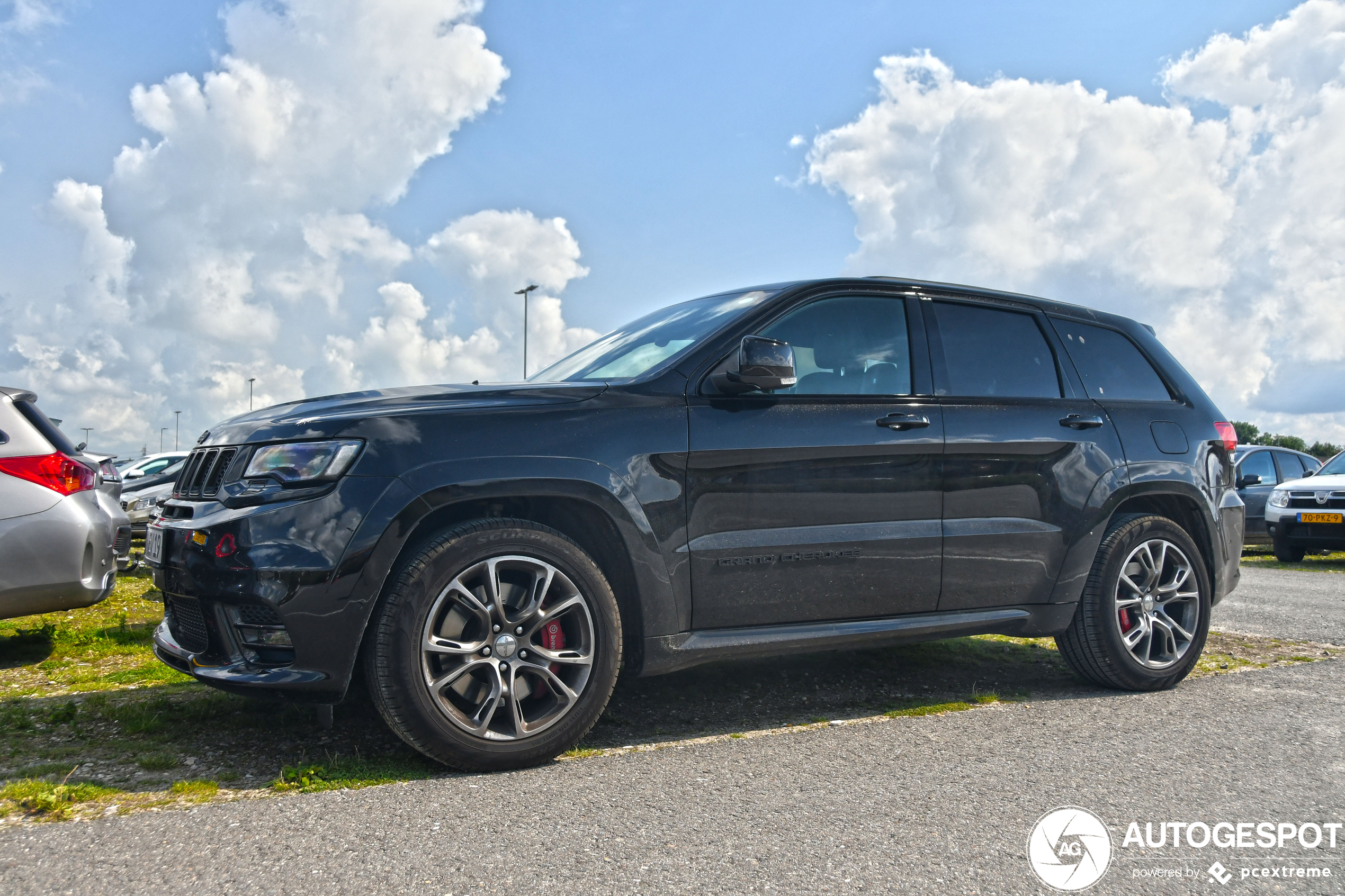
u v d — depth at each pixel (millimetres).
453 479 2818
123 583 8195
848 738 3234
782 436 3326
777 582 3314
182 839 2287
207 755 3004
